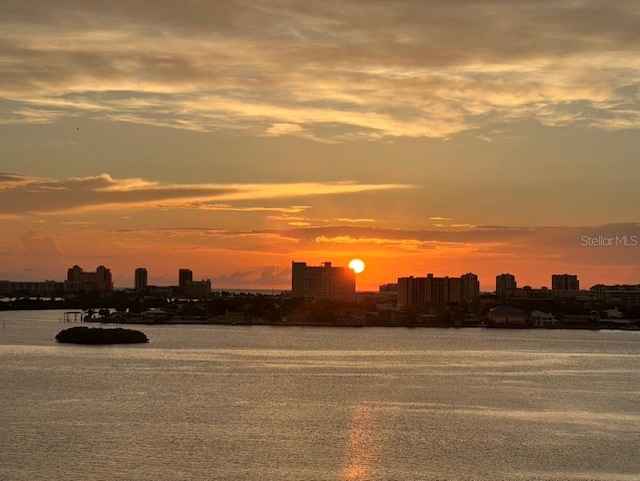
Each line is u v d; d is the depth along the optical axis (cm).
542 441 14162
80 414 16262
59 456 12788
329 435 14512
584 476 12031
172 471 12031
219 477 11781
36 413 16350
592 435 14675
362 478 11850
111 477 11706
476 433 14800
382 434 14650
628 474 12144
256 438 14175
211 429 14875
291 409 17175
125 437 14112
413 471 12225
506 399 18950
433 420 16062
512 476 12006
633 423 15850
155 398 18475
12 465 12262
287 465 12450
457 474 12100
